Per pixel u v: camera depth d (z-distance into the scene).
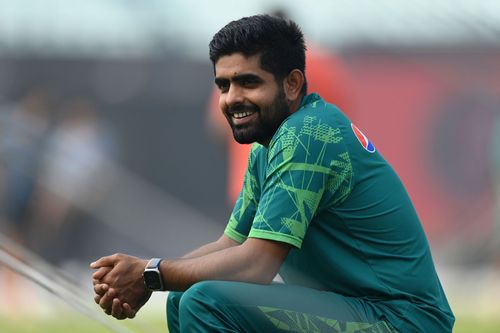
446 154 54.09
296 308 15.94
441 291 16.95
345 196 16.28
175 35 54.41
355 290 16.39
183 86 54.97
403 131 54.16
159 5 54.53
